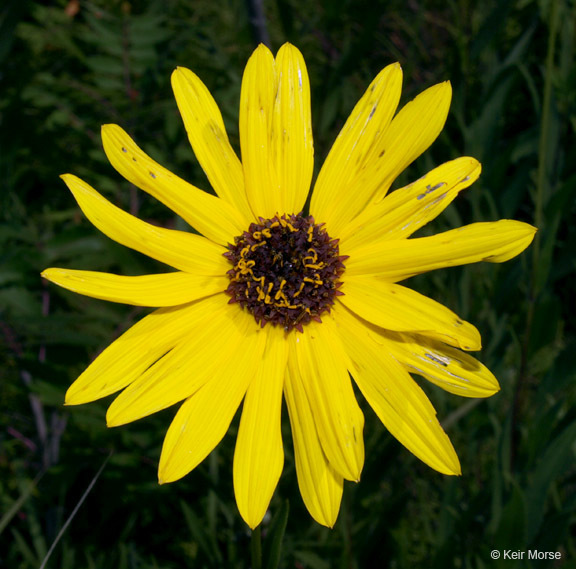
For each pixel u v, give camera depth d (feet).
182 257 0.71
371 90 0.72
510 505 0.73
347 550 0.79
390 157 0.72
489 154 0.88
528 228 0.67
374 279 0.71
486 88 0.88
